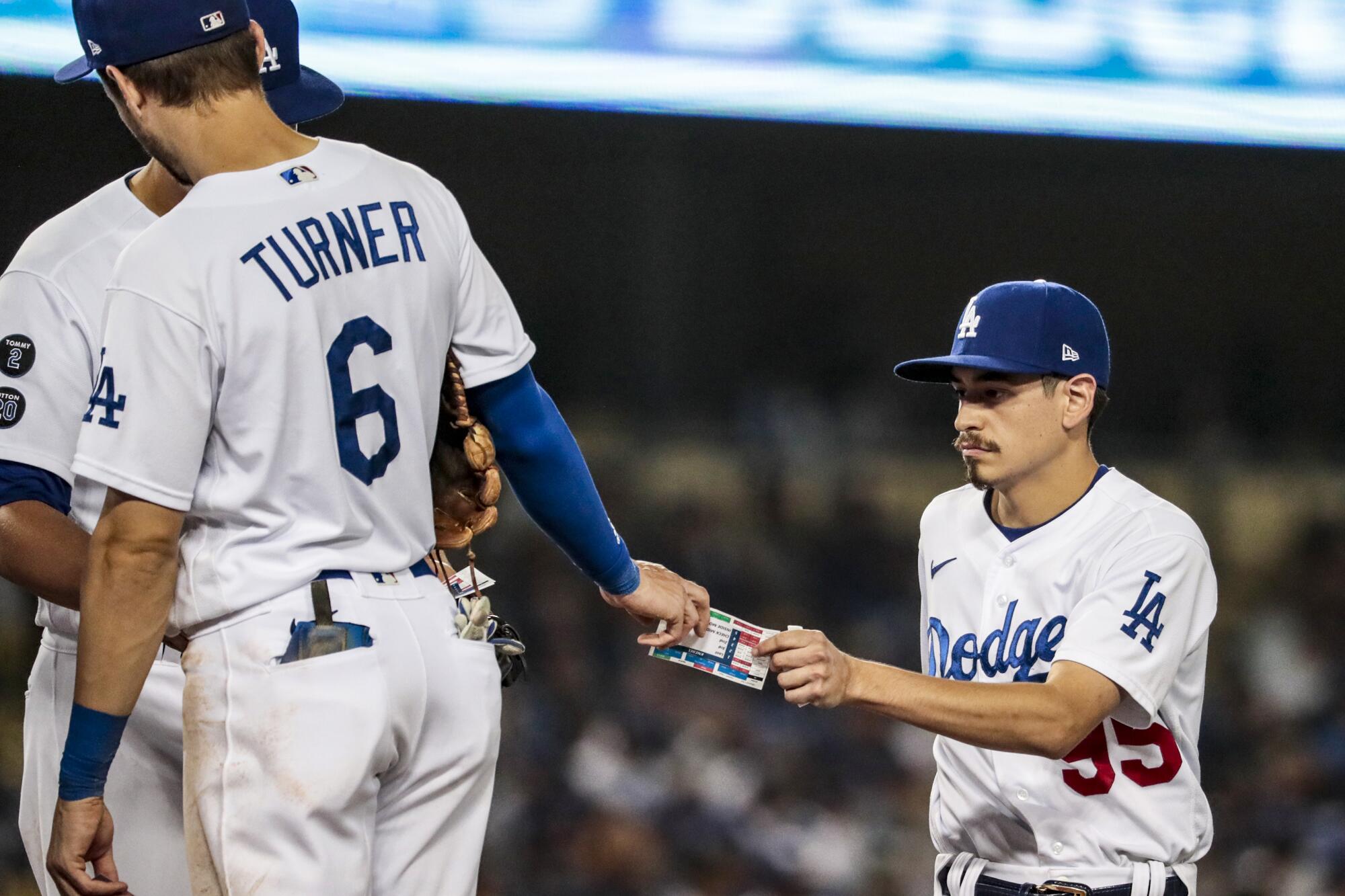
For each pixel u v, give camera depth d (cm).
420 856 778
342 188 754
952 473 4497
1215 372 4738
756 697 3506
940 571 1074
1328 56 3056
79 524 884
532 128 4394
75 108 3281
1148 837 980
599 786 3259
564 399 4697
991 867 1024
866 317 4847
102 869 757
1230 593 4194
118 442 695
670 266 4722
